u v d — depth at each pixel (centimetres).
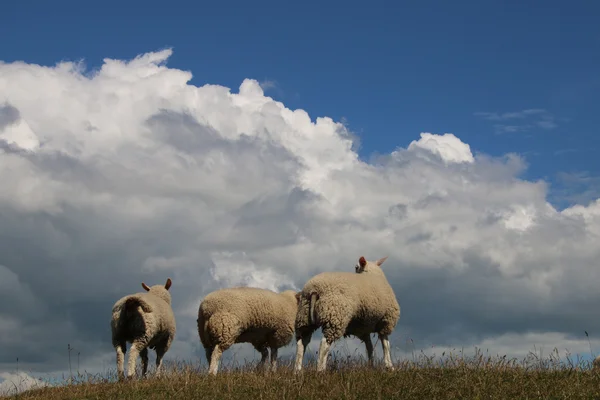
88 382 1487
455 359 1359
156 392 1273
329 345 1384
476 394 1088
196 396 1192
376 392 1127
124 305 1535
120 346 1563
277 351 1655
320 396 1127
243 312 1544
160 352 1720
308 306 1420
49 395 1377
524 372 1259
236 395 1172
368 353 1525
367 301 1423
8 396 1434
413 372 1286
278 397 1123
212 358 1524
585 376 1204
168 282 1852
